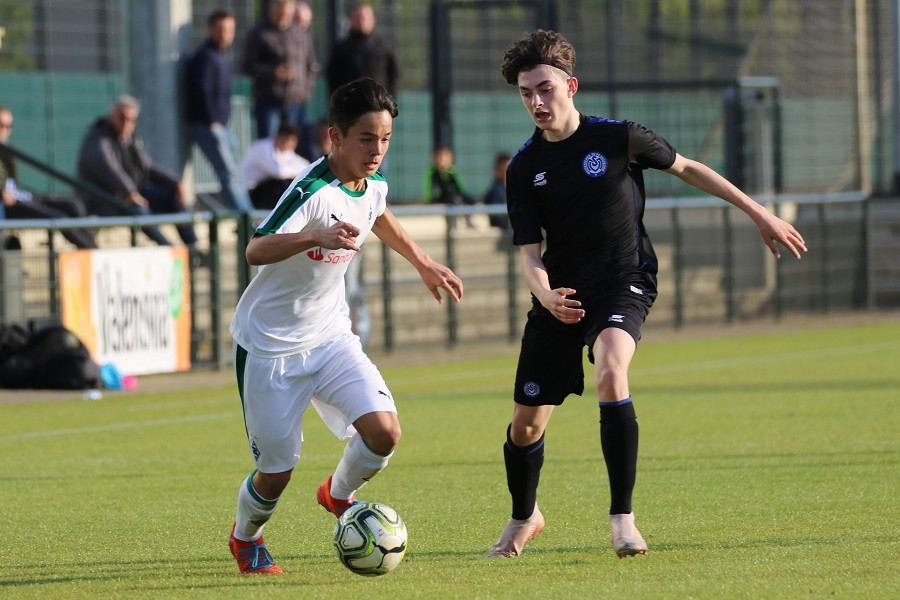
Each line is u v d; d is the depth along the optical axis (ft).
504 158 221.46
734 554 65.36
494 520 78.18
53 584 62.85
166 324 163.94
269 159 193.77
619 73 293.02
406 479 93.45
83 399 145.79
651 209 212.84
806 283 232.12
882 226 254.27
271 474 62.54
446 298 195.83
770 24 298.76
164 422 127.85
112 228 160.86
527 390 66.74
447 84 268.62
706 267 222.48
